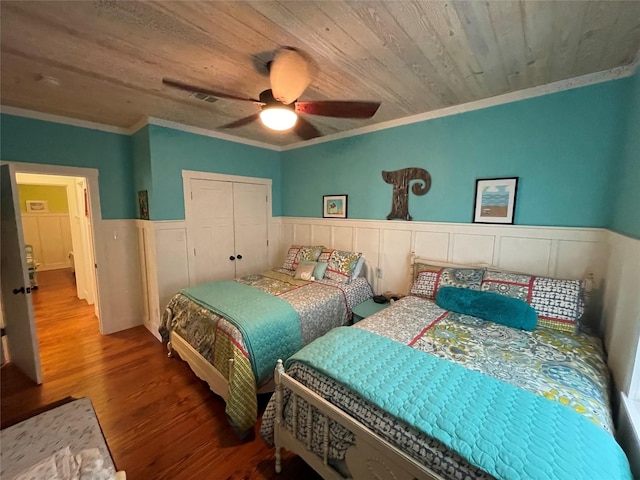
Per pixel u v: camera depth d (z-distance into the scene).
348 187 3.64
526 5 1.29
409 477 1.06
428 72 1.97
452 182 2.78
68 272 6.51
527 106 2.31
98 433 1.24
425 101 2.55
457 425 1.06
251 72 1.96
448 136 2.76
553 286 2.06
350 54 1.71
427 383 1.31
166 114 2.90
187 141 3.35
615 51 1.70
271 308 2.35
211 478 1.62
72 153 3.04
